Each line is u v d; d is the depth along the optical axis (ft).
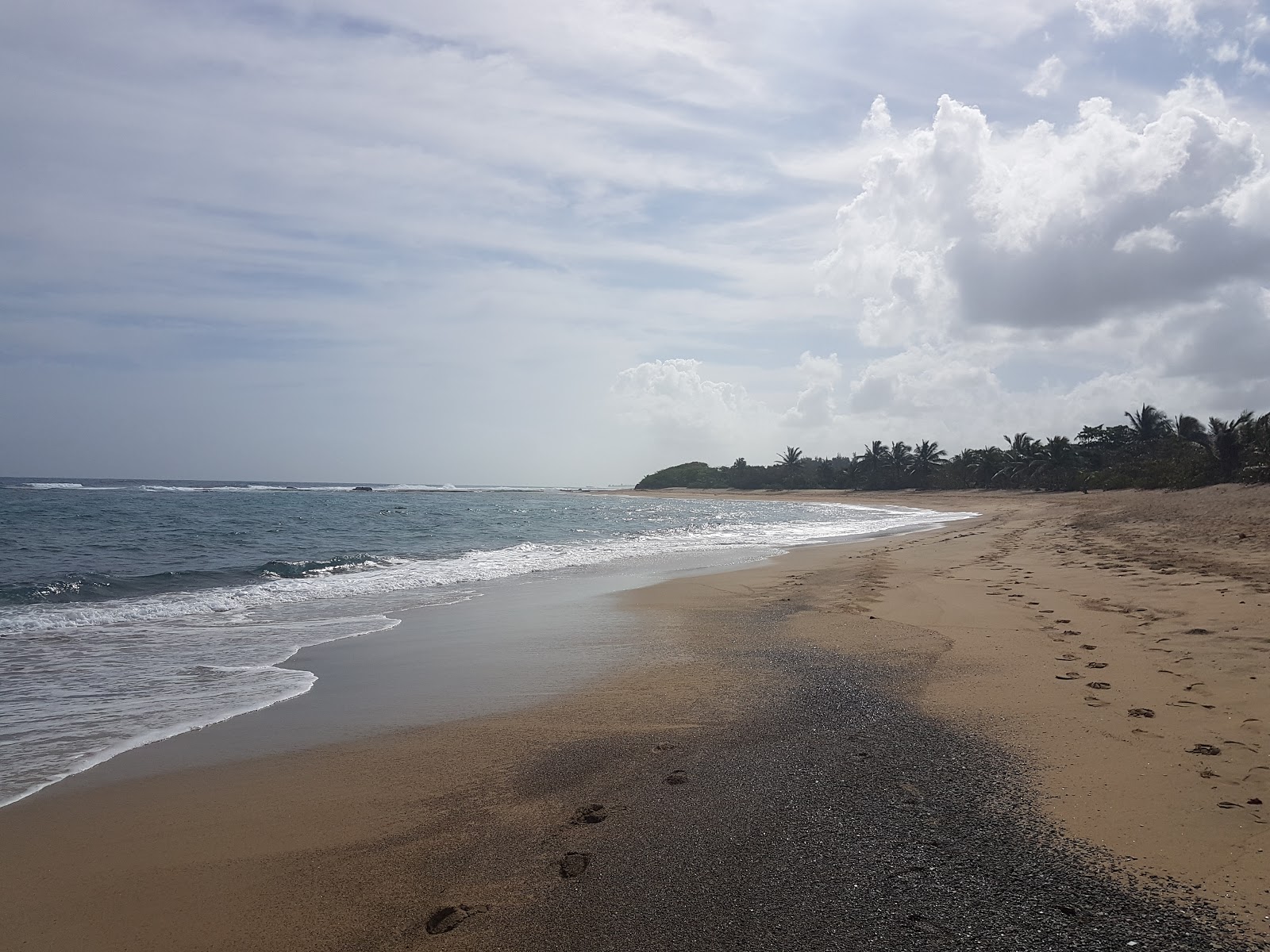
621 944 9.82
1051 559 49.57
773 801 13.97
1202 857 11.19
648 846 12.46
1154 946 9.28
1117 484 205.77
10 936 10.59
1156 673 20.83
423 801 14.88
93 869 12.50
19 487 366.02
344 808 14.67
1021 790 13.92
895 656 25.23
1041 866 11.23
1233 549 45.11
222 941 10.37
